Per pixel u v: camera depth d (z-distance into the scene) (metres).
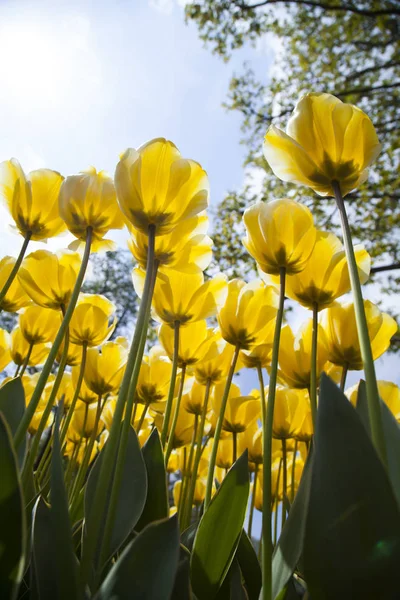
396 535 0.15
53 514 0.18
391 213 2.46
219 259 2.61
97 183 0.32
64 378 0.61
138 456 0.25
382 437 0.19
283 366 0.43
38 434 0.31
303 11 2.85
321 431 0.16
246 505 0.25
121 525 0.23
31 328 0.50
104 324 0.44
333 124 0.28
